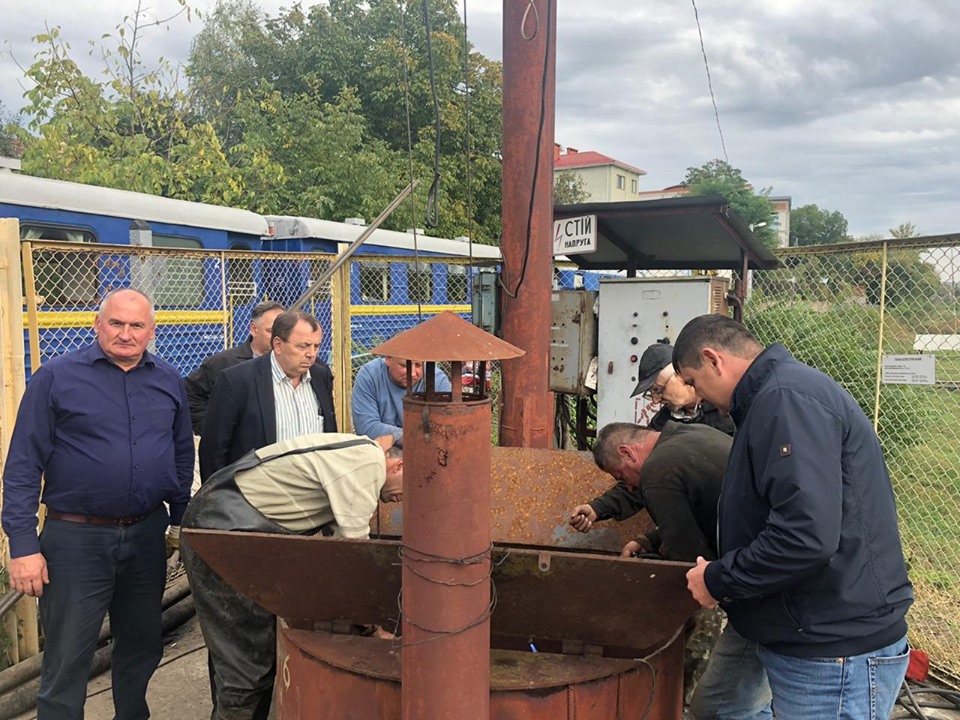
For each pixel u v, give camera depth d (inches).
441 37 807.7
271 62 861.8
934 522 222.4
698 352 85.0
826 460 71.5
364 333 427.8
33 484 110.0
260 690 109.1
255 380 131.1
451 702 68.4
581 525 111.8
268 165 577.0
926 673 142.0
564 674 81.1
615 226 213.5
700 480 92.4
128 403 115.3
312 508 102.3
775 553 70.5
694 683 114.8
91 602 114.6
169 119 530.0
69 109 461.7
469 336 67.2
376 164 692.7
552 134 149.8
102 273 286.0
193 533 81.0
